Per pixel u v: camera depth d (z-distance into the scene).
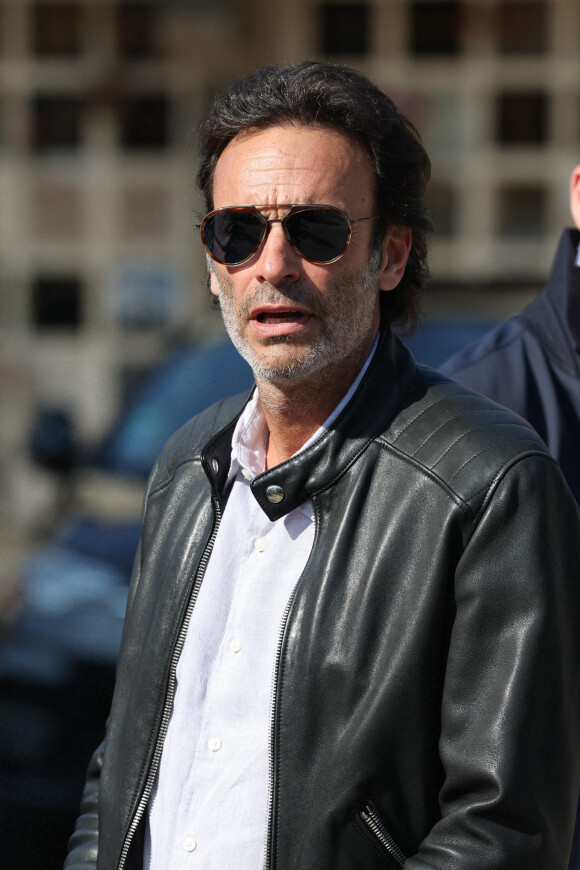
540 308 5.70
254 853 4.10
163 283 29.50
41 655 10.01
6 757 9.81
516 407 5.40
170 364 13.01
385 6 28.27
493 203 28.73
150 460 11.80
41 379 27.59
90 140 29.44
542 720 3.86
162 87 28.48
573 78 28.20
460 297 12.70
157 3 27.59
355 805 3.94
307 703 4.04
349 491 4.23
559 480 4.09
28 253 29.86
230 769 4.19
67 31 29.02
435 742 4.00
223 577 4.50
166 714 4.48
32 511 16.84
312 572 4.17
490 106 28.48
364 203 4.36
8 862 9.52
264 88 4.35
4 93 29.27
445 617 4.00
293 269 4.25
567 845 3.96
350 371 4.45
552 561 3.95
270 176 4.27
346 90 4.31
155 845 4.37
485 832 3.78
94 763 5.15
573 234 5.64
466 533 3.98
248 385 12.37
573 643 3.98
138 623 4.78
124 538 10.84
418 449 4.19
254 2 27.69
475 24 28.17
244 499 4.61
